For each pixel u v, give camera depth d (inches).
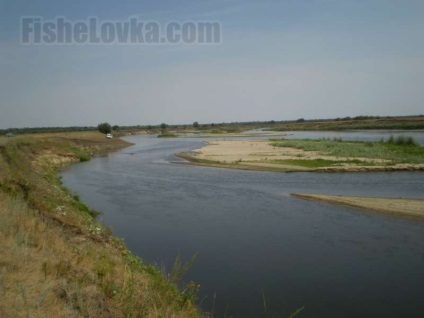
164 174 1333.7
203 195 944.3
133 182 1163.3
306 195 894.4
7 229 289.4
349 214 720.3
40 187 619.2
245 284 421.7
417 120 6048.2
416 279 431.2
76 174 1366.9
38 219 367.6
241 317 350.0
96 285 250.1
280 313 358.3
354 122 6658.5
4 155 792.3
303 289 410.0
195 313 304.0
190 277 439.5
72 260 284.4
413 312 359.9
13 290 201.5
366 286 416.2
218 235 606.9
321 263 482.6
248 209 785.6
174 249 539.8
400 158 1482.5
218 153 2021.4
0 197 410.0
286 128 7126.0
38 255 265.3
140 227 655.8
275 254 516.1
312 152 1887.3
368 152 1708.9
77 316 197.6
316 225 654.5
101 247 399.9
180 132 6604.3
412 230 608.1
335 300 385.1
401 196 869.8
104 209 796.0
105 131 4133.9
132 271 334.6
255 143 2773.1
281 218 707.4
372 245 545.0
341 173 1247.5
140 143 3548.2
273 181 1127.0
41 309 189.0
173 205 834.2
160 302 269.6
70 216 493.4
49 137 2369.6
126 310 229.0
